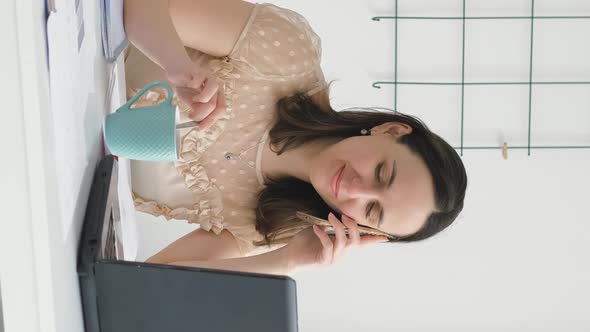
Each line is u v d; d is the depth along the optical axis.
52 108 0.73
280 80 1.42
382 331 2.92
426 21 2.77
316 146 1.49
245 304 0.88
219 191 1.51
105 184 1.00
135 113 1.08
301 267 1.59
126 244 1.26
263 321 0.88
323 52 2.81
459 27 2.77
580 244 2.86
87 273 0.87
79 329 0.85
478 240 2.88
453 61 2.78
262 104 1.44
